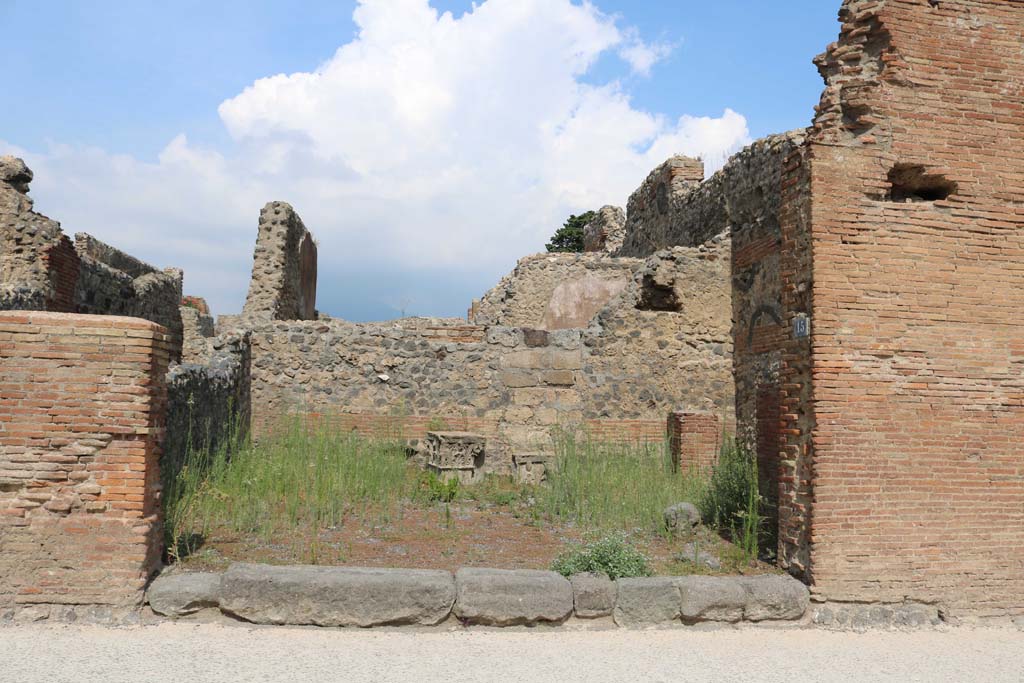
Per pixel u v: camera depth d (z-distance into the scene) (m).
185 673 4.44
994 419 6.49
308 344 11.73
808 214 6.43
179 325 17.72
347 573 5.51
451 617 5.58
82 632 5.05
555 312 18.17
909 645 5.68
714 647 5.41
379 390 11.78
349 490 8.92
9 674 4.29
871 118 6.48
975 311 6.54
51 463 5.27
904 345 6.38
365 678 4.50
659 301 12.97
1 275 10.52
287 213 15.23
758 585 5.97
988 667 5.25
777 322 11.06
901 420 6.32
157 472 5.74
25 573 5.25
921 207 6.52
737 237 12.50
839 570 6.13
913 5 6.61
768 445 10.98
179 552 6.30
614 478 10.12
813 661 5.22
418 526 7.86
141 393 5.37
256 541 6.87
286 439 10.60
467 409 11.91
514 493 9.86
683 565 6.88
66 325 5.32
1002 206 6.66
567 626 5.67
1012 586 6.37
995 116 6.71
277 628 5.34
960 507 6.37
